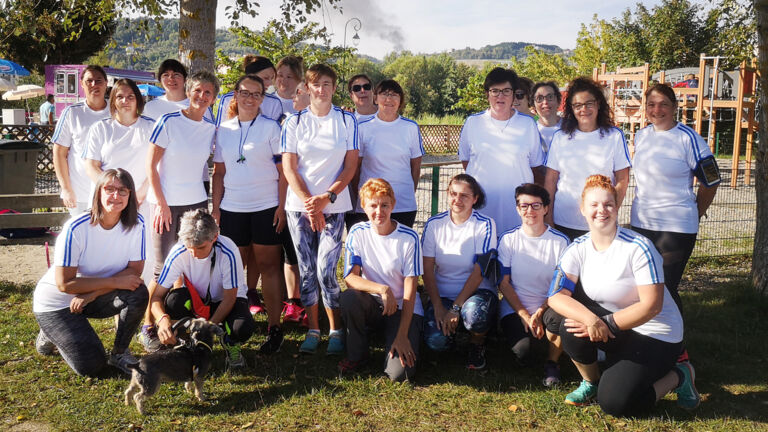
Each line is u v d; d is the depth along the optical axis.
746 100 15.87
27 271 6.74
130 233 4.23
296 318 5.25
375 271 4.43
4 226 6.31
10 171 9.11
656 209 4.80
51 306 4.09
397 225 4.43
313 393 3.96
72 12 12.45
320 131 4.50
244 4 11.72
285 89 5.70
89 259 4.14
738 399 3.96
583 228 4.85
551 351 4.26
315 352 4.67
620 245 3.67
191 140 4.68
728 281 6.80
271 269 4.71
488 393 4.03
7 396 3.82
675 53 28.78
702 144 4.68
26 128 17.41
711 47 27.38
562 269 3.91
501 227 5.09
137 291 4.18
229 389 4.04
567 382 4.20
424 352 4.72
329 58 16.72
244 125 4.75
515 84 4.95
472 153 5.18
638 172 4.94
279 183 4.79
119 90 4.84
